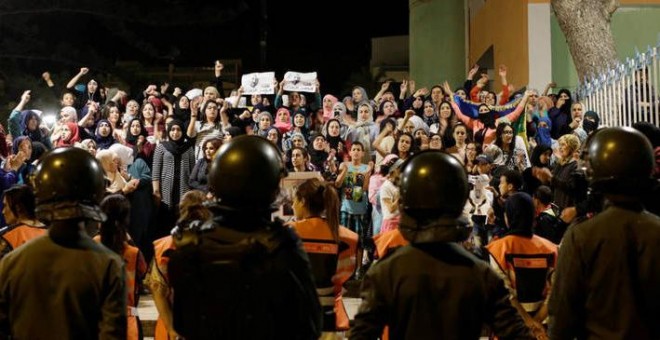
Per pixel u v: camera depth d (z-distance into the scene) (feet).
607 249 10.39
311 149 32.50
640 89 31.37
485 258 23.85
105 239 15.65
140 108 38.78
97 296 10.68
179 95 41.47
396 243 15.98
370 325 10.03
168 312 15.69
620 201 10.71
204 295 8.87
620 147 10.69
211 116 32.60
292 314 9.06
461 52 74.33
